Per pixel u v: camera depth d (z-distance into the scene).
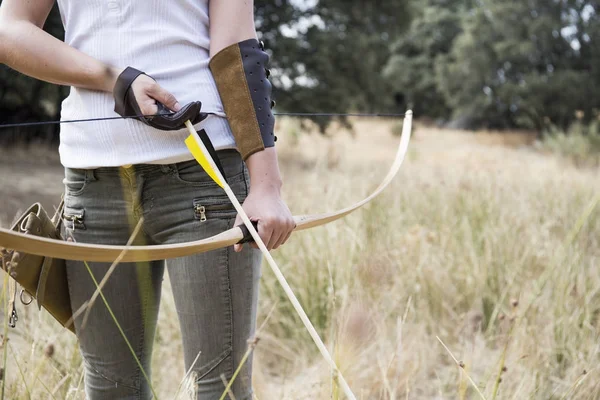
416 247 3.25
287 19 12.99
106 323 1.32
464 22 27.02
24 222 1.25
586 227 4.00
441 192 4.74
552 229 3.92
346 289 2.44
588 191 5.11
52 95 11.27
